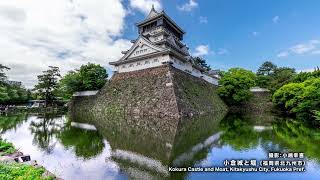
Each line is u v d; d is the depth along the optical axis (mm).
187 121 20281
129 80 30891
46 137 13750
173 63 29453
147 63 30469
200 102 28828
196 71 37906
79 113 33625
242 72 43500
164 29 36469
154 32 37125
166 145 10977
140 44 31766
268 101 38312
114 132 15070
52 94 46594
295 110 25047
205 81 38969
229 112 34312
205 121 21094
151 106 24688
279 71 56312
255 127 17766
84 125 19375
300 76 36219
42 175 6281
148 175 6863
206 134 14156
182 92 25672
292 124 19844
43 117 27906
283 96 30391
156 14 37062
